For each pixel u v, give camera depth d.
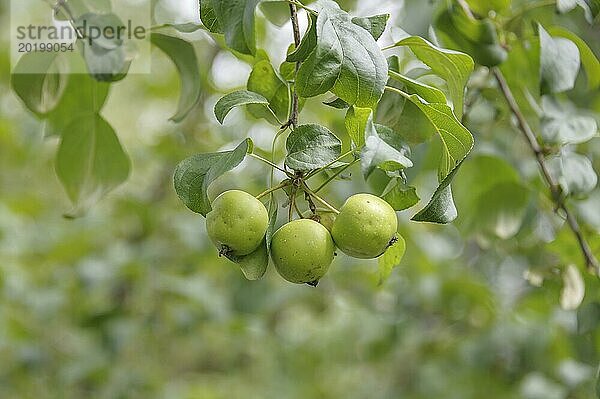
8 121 2.19
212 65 1.60
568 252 1.17
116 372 1.64
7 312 1.67
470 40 1.05
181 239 1.67
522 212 1.24
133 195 1.87
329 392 2.35
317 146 0.82
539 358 1.62
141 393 1.73
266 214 0.82
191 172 0.83
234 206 0.82
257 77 0.88
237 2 0.84
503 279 1.96
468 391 1.79
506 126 1.32
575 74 1.01
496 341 1.63
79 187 1.10
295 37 0.83
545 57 1.01
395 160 0.79
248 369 2.40
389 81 0.93
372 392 2.23
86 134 1.09
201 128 1.86
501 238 1.25
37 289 1.67
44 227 1.96
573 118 1.08
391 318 1.80
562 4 0.97
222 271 1.87
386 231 0.82
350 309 2.05
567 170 1.07
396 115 0.93
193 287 1.60
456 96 0.92
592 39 1.50
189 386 2.23
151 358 1.90
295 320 2.39
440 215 0.82
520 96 1.15
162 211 1.83
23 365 1.64
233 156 0.82
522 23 1.08
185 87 1.04
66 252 1.79
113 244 1.75
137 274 1.60
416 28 1.27
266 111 0.89
